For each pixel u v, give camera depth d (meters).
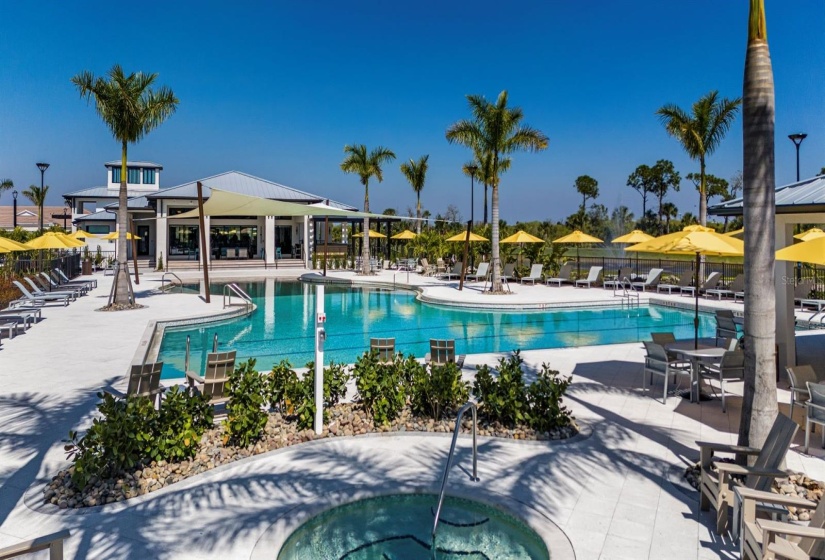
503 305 18.94
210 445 6.00
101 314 15.97
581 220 56.69
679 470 5.66
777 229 9.45
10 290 19.03
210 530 4.39
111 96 15.64
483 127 21.45
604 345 12.59
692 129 21.66
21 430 6.51
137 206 39.53
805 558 3.35
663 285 22.62
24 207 85.12
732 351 7.75
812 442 6.47
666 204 60.81
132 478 5.19
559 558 4.02
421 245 37.09
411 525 4.72
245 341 13.93
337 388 7.44
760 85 4.98
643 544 4.27
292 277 30.47
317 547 4.36
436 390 6.91
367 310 19.42
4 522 4.50
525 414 6.69
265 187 37.28
